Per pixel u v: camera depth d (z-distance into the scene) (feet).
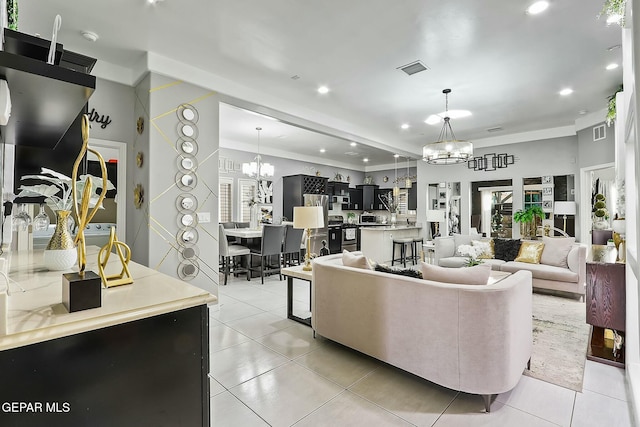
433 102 16.17
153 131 11.44
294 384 7.54
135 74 12.12
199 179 12.53
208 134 12.84
